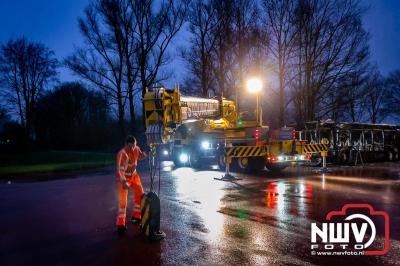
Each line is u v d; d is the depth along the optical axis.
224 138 17.39
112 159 27.09
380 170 17.48
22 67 46.53
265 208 8.59
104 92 30.20
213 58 31.80
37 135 55.56
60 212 8.63
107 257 5.53
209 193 10.73
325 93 29.41
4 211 8.88
